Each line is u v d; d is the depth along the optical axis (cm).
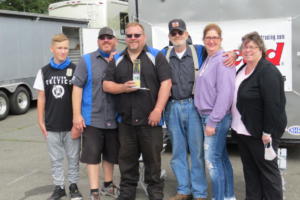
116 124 411
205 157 379
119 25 1295
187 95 392
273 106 328
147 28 576
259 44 338
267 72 330
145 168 402
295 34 516
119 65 382
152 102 381
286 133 537
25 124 919
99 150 413
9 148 701
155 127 387
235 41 537
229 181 395
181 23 387
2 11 939
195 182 405
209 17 546
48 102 415
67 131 418
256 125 343
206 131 370
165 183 486
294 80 523
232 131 373
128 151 401
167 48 407
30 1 2178
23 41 1028
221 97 356
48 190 479
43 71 413
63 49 407
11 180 518
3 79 966
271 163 350
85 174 532
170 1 561
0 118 965
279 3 516
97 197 412
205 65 377
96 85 401
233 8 534
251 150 355
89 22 1252
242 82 349
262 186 371
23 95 1048
